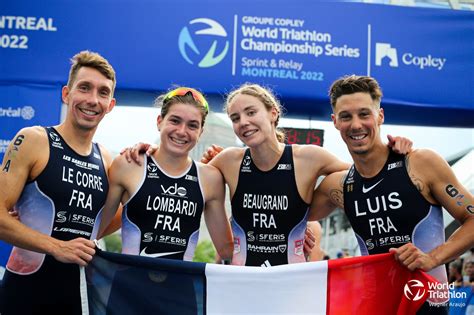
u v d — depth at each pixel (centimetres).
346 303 277
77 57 313
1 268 513
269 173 334
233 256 338
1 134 528
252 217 332
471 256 570
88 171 309
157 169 320
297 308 280
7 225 272
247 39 550
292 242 330
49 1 541
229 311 282
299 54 551
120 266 284
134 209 314
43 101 533
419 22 561
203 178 329
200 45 547
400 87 552
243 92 329
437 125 594
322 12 555
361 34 555
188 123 315
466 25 563
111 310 280
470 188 647
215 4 552
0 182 283
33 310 295
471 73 559
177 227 315
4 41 535
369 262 277
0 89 532
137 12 546
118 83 538
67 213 298
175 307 282
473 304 552
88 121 304
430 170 290
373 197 298
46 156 297
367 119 293
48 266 297
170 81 541
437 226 291
